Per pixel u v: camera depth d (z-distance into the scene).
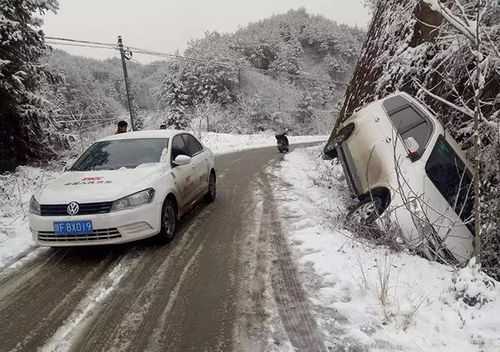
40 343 3.25
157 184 5.34
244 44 92.88
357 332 3.17
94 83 68.69
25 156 11.80
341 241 5.09
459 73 6.55
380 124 6.25
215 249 5.24
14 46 10.20
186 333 3.33
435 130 5.77
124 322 3.52
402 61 8.43
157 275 4.48
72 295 4.07
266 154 18.83
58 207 4.85
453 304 3.45
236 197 8.50
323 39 112.44
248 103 65.69
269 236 5.67
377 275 4.05
